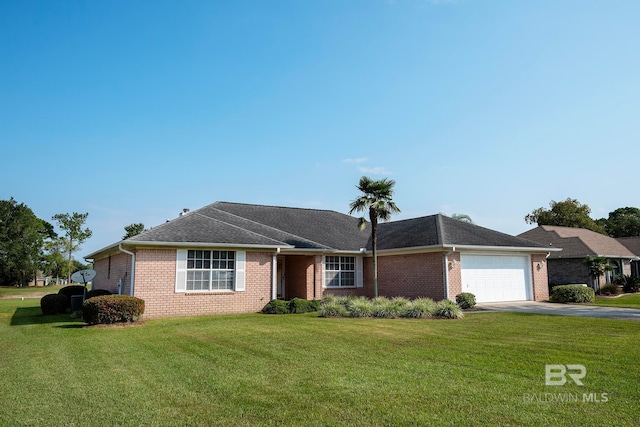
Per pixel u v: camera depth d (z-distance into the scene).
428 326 12.98
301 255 22.48
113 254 20.81
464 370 7.43
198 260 17.64
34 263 67.88
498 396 5.96
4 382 7.11
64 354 9.46
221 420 5.21
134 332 12.61
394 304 16.42
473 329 12.26
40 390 6.62
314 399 5.94
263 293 18.92
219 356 8.95
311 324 13.76
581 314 16.05
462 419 5.11
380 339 10.72
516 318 14.84
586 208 53.06
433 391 6.23
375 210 19.55
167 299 16.72
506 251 22.41
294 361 8.35
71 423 5.18
